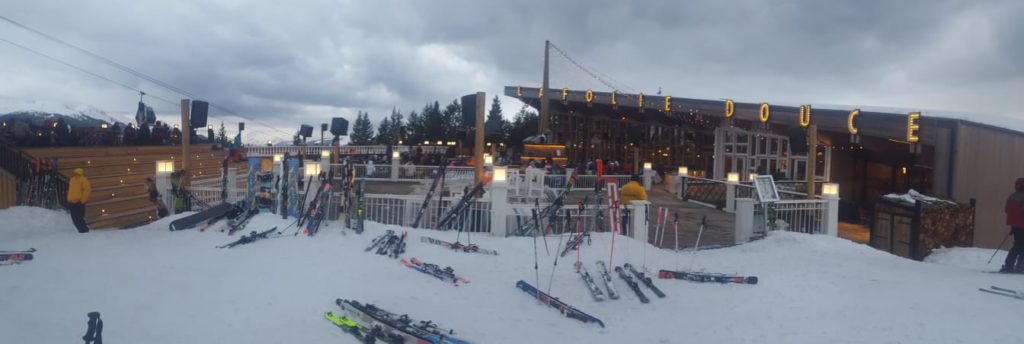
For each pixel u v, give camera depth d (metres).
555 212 12.23
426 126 72.00
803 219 13.98
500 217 11.90
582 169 28.59
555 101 41.09
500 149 41.31
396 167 27.75
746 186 18.91
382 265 9.06
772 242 11.86
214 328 5.90
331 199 12.64
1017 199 9.08
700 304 7.76
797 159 25.77
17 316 5.87
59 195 14.59
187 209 14.86
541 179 20.97
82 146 20.77
